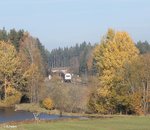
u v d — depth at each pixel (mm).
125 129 56094
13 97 130125
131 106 92438
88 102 104750
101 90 97625
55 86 123688
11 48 137500
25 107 122938
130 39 98125
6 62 134500
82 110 111625
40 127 58000
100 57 101438
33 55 148375
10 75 134750
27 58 145875
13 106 127750
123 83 93562
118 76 93938
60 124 62000
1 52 135875
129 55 97125
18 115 104562
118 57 96375
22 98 134875
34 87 131125
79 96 115000
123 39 97750
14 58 136375
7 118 97688
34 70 135125
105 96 97188
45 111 111000
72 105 113875
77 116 92688
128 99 92438
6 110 118438
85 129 55906
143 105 91562
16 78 135500
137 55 96938
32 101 131125
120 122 64938
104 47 101875
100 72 101125
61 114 102562
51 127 57969
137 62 91438
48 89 124500
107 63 97188
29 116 101750
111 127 58281
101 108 99812
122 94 93812
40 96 128375
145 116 77312
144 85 91188
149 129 56062
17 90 135500
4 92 135500
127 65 92750
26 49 148625
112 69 96750
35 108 118562
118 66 95938
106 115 88188
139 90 91750
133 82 92188
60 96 117375
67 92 117062
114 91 95500
